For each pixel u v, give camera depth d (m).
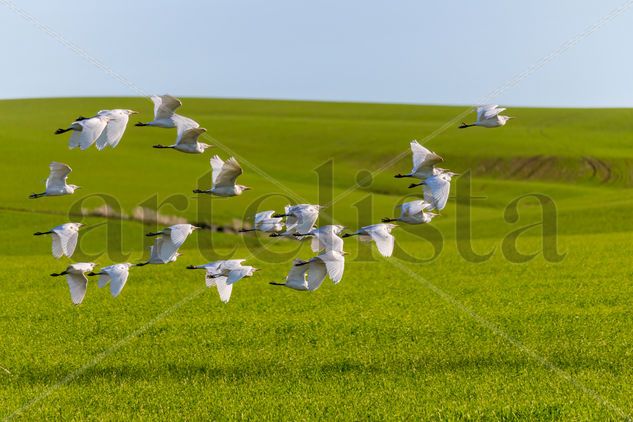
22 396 20.11
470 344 25.06
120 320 29.95
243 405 18.84
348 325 28.05
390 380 21.05
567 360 22.95
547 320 28.48
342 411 18.28
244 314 30.80
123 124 19.34
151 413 18.58
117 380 21.83
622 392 19.41
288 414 18.11
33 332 28.05
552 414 17.64
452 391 19.66
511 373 21.48
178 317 30.39
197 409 18.66
